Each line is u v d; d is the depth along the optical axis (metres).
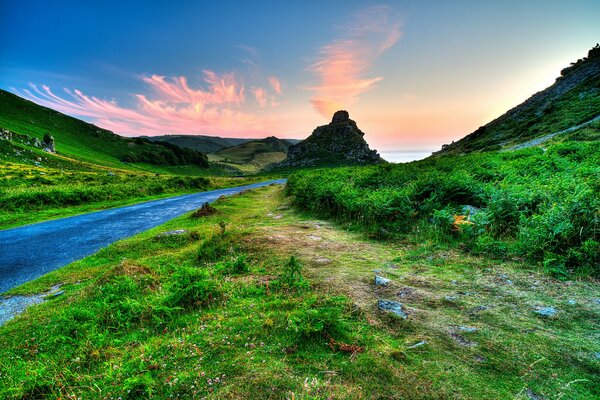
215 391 2.93
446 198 10.24
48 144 101.31
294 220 13.16
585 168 10.84
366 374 3.07
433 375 3.02
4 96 152.38
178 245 11.16
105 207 23.42
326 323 3.84
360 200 11.48
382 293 5.08
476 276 5.50
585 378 2.87
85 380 3.33
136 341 4.18
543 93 79.25
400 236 8.66
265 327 4.01
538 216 6.58
